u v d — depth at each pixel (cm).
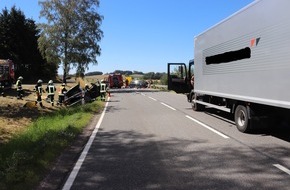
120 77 6919
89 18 5425
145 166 808
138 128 1411
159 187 654
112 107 2442
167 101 2977
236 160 849
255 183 668
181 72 2236
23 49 7538
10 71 3650
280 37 941
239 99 1231
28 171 732
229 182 677
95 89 3186
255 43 1095
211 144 1045
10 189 631
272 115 1156
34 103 2355
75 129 1323
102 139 1171
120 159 880
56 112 2148
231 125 1432
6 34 7419
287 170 754
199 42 1788
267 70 1019
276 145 1019
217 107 1545
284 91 926
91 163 841
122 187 657
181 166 802
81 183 684
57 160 867
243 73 1195
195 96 1992
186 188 645
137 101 3017
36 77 8075
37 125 1573
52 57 5353
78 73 5400
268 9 1005
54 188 654
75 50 5341
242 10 1191
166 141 1110
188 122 1546
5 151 979
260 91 1067
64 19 5366
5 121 1764
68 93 2711
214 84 1534
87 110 2128
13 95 3097
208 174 734
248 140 1099
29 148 984
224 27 1382
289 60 897
